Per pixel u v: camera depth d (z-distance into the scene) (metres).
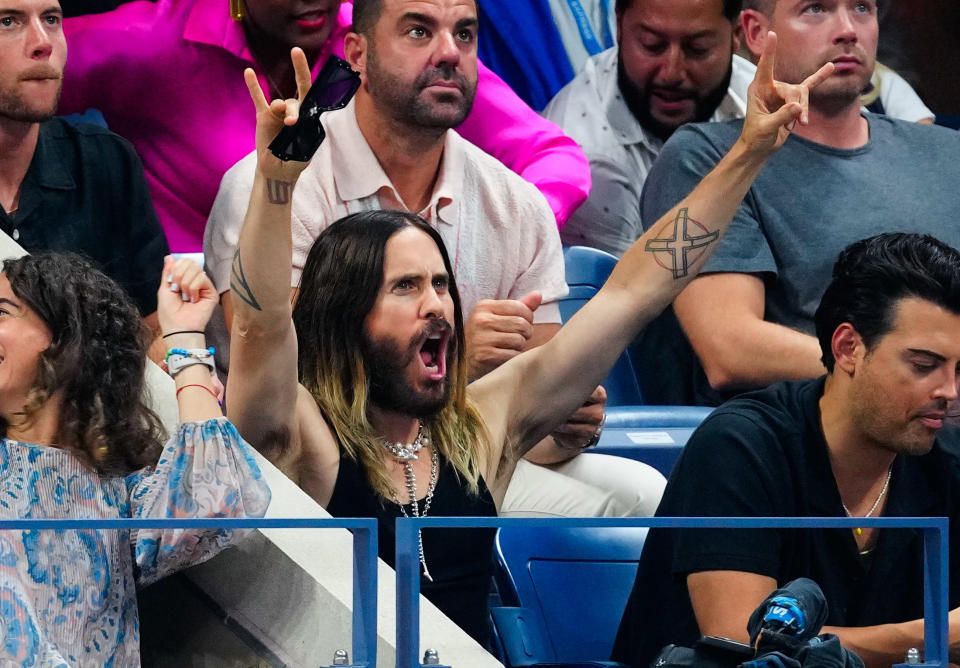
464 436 10.27
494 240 13.18
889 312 9.64
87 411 8.09
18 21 11.69
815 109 14.14
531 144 15.53
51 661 7.31
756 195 13.91
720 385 13.41
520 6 17.23
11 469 7.86
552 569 11.58
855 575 9.85
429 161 12.85
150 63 14.51
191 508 7.97
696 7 16.06
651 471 12.30
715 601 9.35
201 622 8.47
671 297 10.99
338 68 8.39
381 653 8.14
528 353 11.04
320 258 9.96
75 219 12.38
